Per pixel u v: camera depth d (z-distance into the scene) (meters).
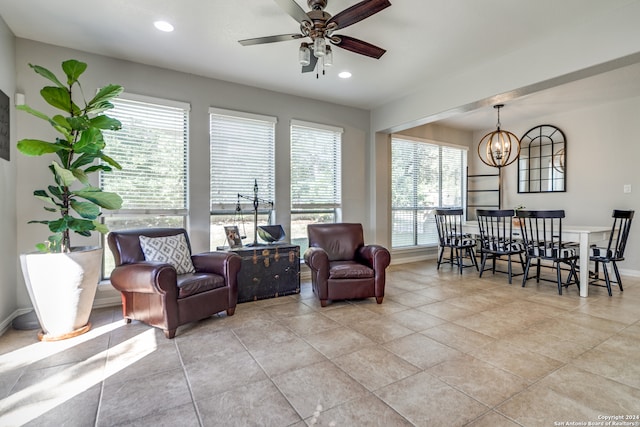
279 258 3.68
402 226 5.76
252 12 2.60
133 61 3.46
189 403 1.71
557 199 5.36
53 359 2.20
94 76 3.29
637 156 4.52
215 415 1.61
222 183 4.02
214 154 3.96
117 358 2.21
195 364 2.12
